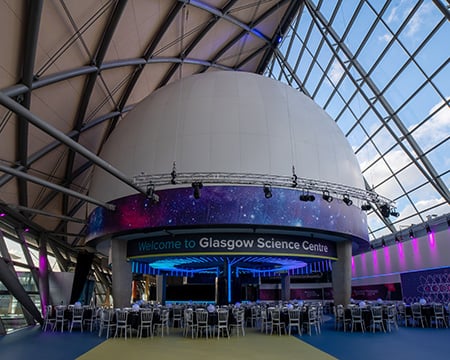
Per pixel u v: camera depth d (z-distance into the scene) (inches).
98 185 749.3
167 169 653.3
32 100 581.6
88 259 1015.0
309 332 579.5
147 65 848.3
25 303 682.8
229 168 639.8
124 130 759.7
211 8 838.5
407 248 975.6
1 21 429.4
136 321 542.6
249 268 1072.8
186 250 674.2
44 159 724.0
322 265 885.2
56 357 390.3
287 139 685.9
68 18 527.5
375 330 619.5
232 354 403.9
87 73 639.1
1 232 709.3
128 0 615.2
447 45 708.0
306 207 656.4
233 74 795.4
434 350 424.5
